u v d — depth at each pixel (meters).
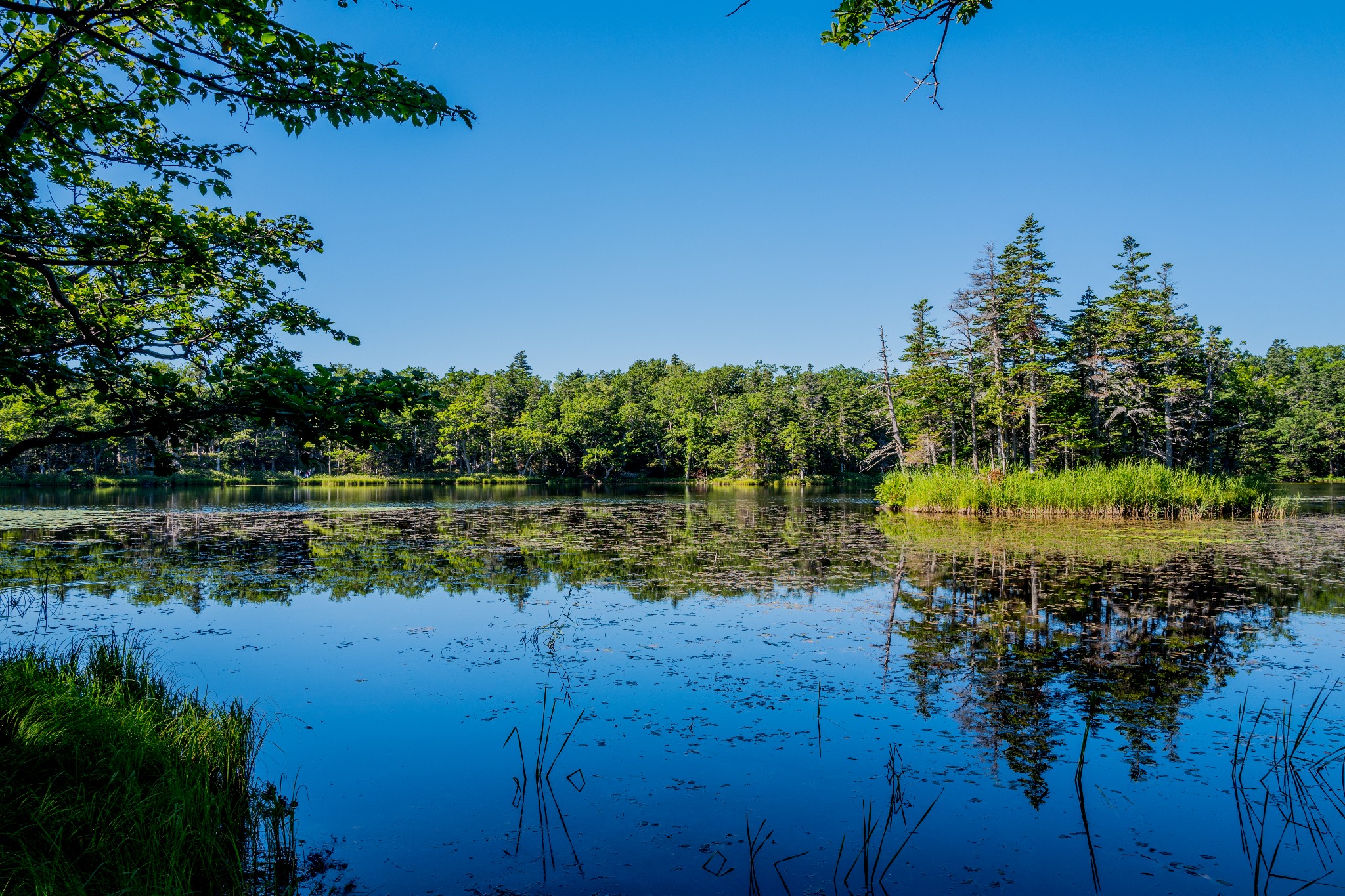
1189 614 9.71
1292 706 6.36
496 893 3.67
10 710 4.71
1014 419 37.44
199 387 5.35
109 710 5.07
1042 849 4.14
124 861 3.58
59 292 4.72
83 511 27.34
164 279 5.64
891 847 4.14
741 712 6.16
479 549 16.55
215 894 3.63
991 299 36.03
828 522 24.28
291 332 6.20
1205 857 4.07
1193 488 26.45
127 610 9.83
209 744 4.84
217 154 5.41
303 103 4.23
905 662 7.55
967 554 15.62
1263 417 43.38
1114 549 16.31
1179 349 35.41
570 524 23.27
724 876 3.86
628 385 91.19
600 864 3.95
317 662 7.49
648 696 6.52
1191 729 5.83
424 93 4.38
